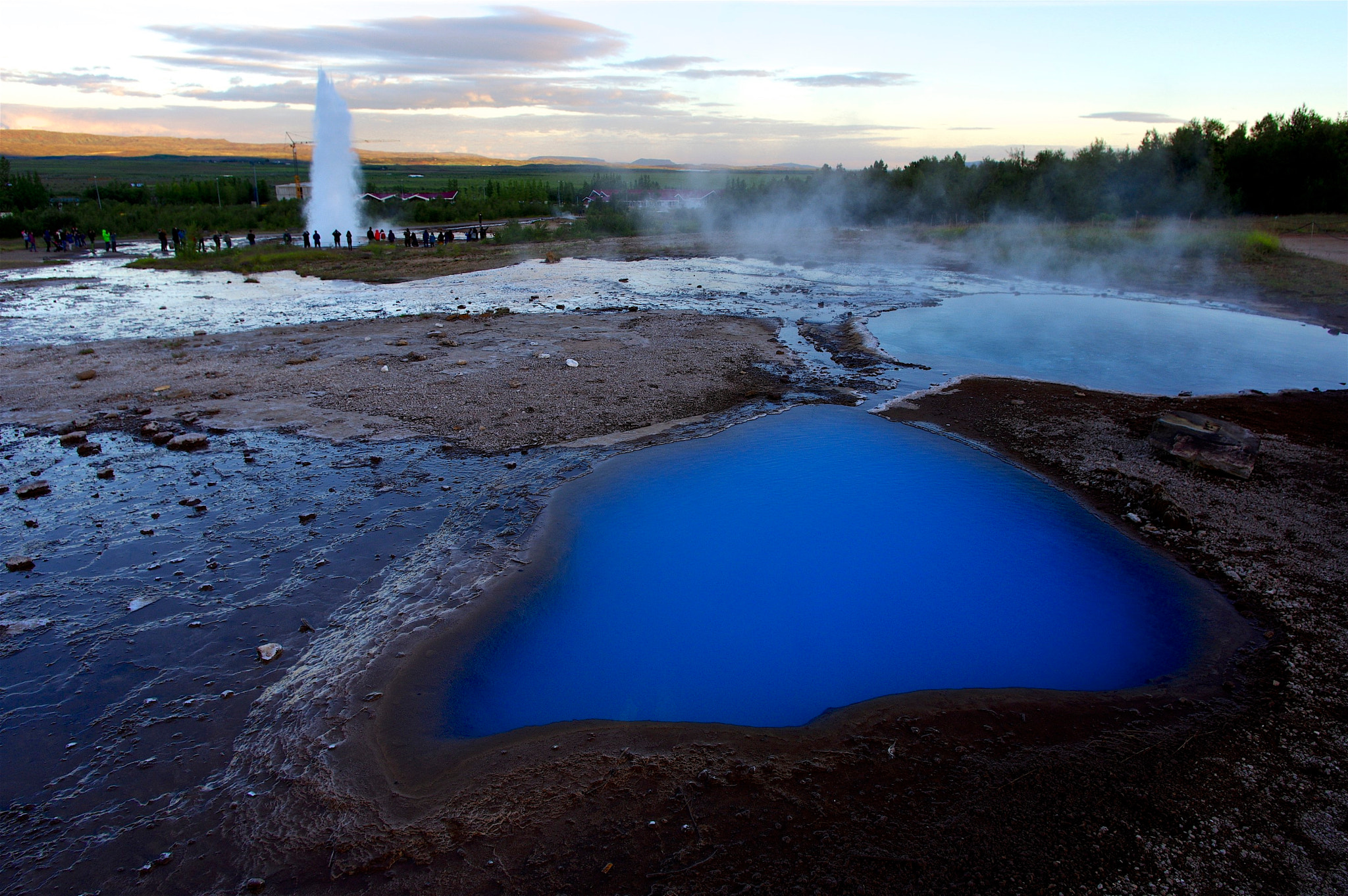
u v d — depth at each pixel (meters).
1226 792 3.58
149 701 4.29
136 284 20.06
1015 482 7.50
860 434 8.78
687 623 5.26
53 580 5.52
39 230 36.53
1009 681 4.67
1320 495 6.91
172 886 3.16
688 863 3.20
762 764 3.82
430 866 3.21
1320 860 3.19
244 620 5.07
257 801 3.60
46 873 3.23
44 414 8.98
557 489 7.17
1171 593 5.53
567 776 3.73
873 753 3.90
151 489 7.03
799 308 16.38
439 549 6.03
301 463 7.66
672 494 7.18
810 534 6.48
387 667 4.60
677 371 11.09
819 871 3.15
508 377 10.64
